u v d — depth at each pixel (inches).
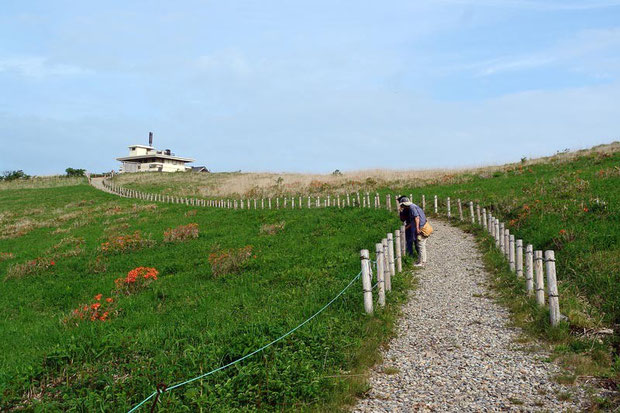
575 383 246.1
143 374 260.4
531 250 410.0
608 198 698.8
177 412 218.4
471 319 371.9
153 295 549.6
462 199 1068.5
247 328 315.9
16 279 741.3
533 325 335.6
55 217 1636.3
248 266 619.8
